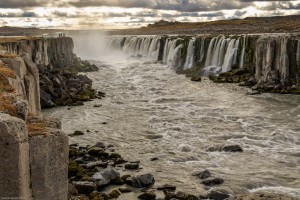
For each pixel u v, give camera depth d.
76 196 19.95
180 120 38.09
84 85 52.38
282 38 55.22
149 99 48.72
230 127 35.47
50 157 13.05
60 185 13.46
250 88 55.19
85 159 26.80
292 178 23.73
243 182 22.97
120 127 35.59
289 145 30.38
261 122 37.28
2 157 11.84
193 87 56.88
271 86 53.53
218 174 24.25
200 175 23.69
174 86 57.94
